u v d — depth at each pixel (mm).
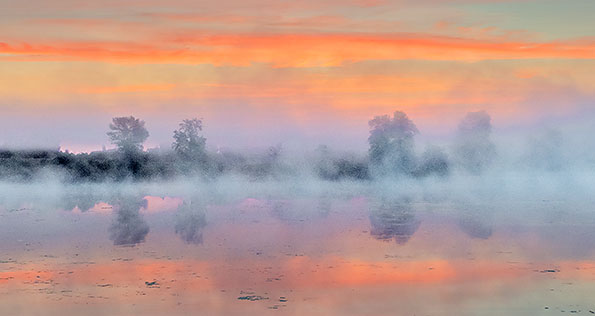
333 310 11328
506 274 14141
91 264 15258
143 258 16062
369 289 12820
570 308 11430
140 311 11273
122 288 12883
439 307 11547
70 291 12695
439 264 15211
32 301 11969
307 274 14125
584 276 13883
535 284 13219
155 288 12930
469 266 14961
